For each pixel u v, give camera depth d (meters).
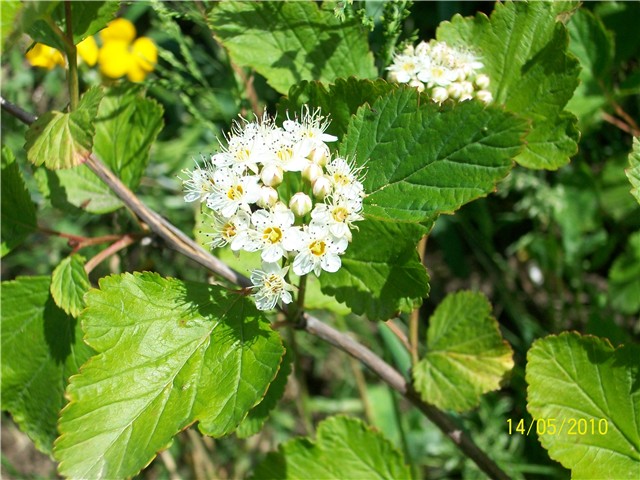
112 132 0.15
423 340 0.22
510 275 0.22
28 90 0.23
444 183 0.11
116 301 0.11
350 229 0.12
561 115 0.14
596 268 0.22
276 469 0.15
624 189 0.20
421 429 0.22
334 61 0.14
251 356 0.11
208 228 0.15
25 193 0.14
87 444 0.10
